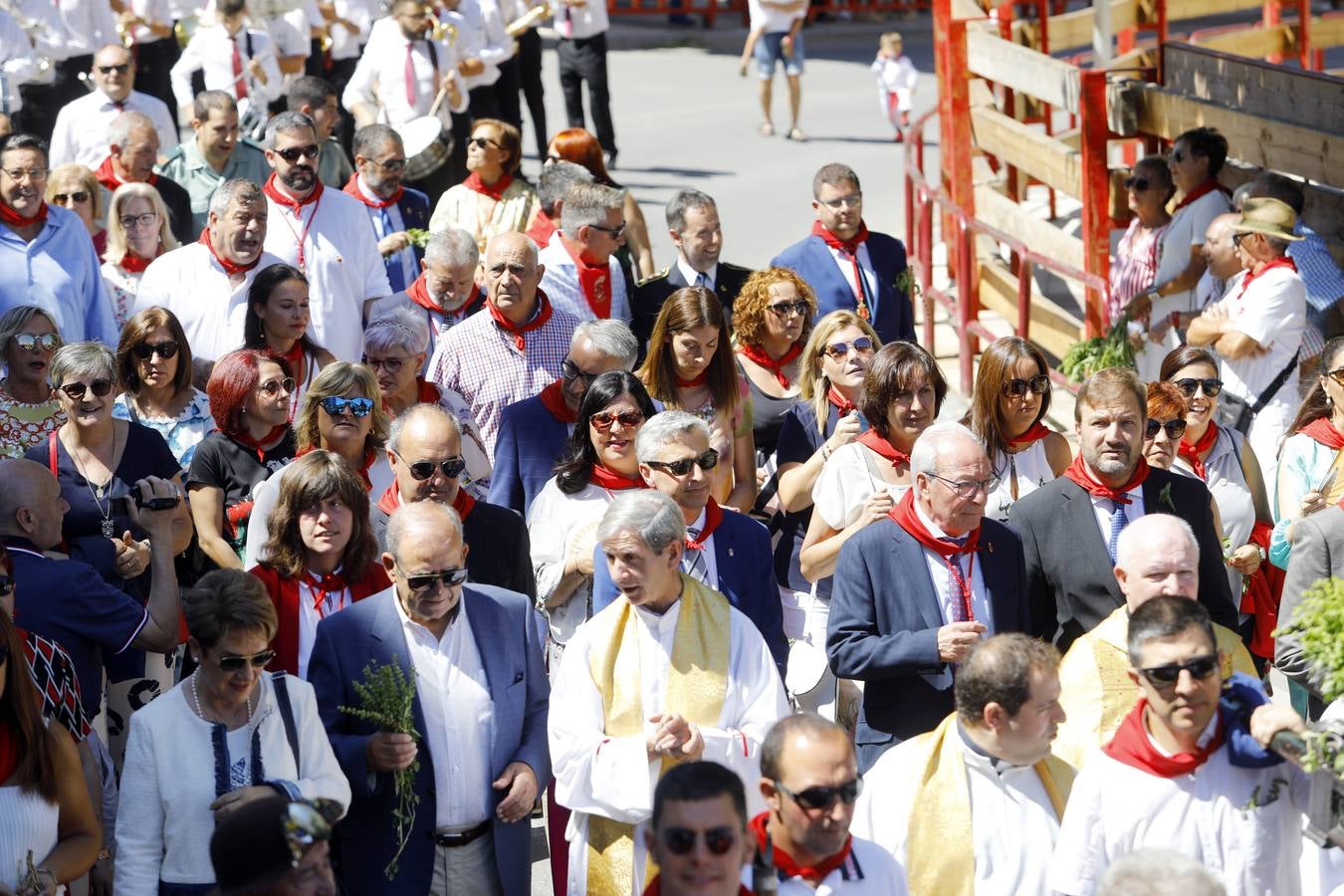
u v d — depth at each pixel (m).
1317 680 19.33
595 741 19.50
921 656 20.20
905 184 52.88
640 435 22.27
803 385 27.39
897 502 23.25
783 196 63.41
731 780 15.19
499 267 30.22
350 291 34.53
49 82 54.69
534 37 63.91
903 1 112.56
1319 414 25.03
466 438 28.64
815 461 25.22
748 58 77.12
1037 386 24.06
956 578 21.05
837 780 16.08
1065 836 17.55
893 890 16.80
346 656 20.14
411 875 19.78
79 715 20.09
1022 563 21.42
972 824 18.19
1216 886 14.14
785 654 22.52
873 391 24.00
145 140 38.59
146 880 18.83
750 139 74.81
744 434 27.95
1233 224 30.86
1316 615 17.89
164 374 27.41
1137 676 16.94
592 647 20.02
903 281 34.94
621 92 87.94
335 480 21.55
